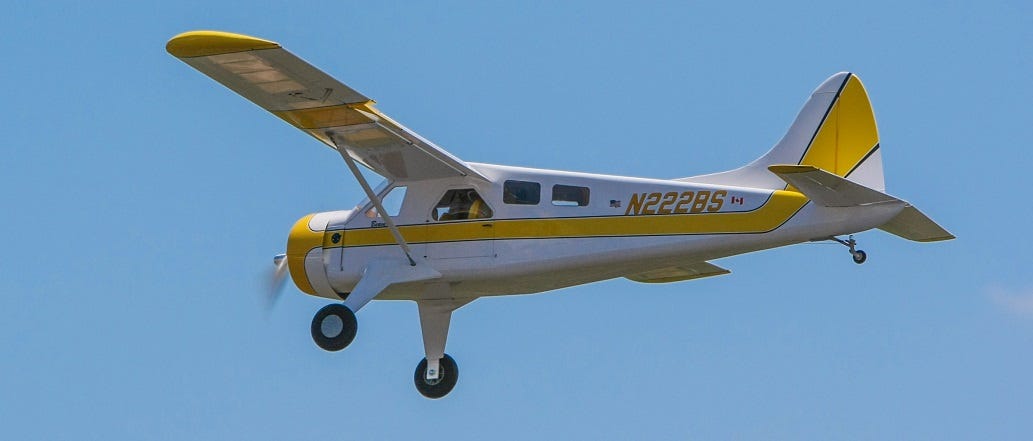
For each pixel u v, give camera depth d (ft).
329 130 188.24
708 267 224.53
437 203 198.18
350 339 195.11
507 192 196.65
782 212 191.62
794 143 208.13
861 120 207.00
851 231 189.67
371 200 195.83
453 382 213.46
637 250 193.47
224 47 166.20
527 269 194.80
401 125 186.19
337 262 201.26
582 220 194.59
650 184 195.31
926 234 196.95
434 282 198.39
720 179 204.85
